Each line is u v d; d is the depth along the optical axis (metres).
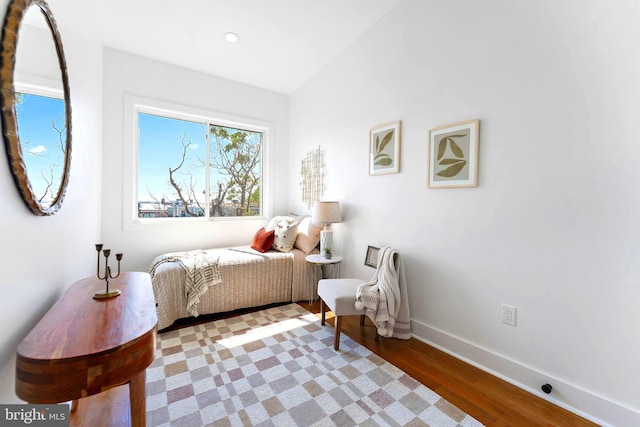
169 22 2.51
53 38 1.23
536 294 1.57
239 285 2.76
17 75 0.92
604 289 1.34
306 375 1.73
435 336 2.09
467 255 1.89
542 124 1.53
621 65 1.28
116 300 1.23
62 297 1.26
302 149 3.82
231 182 3.82
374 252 2.55
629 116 1.26
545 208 1.53
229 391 1.57
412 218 2.26
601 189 1.34
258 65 3.30
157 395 1.53
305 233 3.21
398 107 2.36
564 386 1.46
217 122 3.65
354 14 2.46
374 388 1.61
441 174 2.02
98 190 2.61
